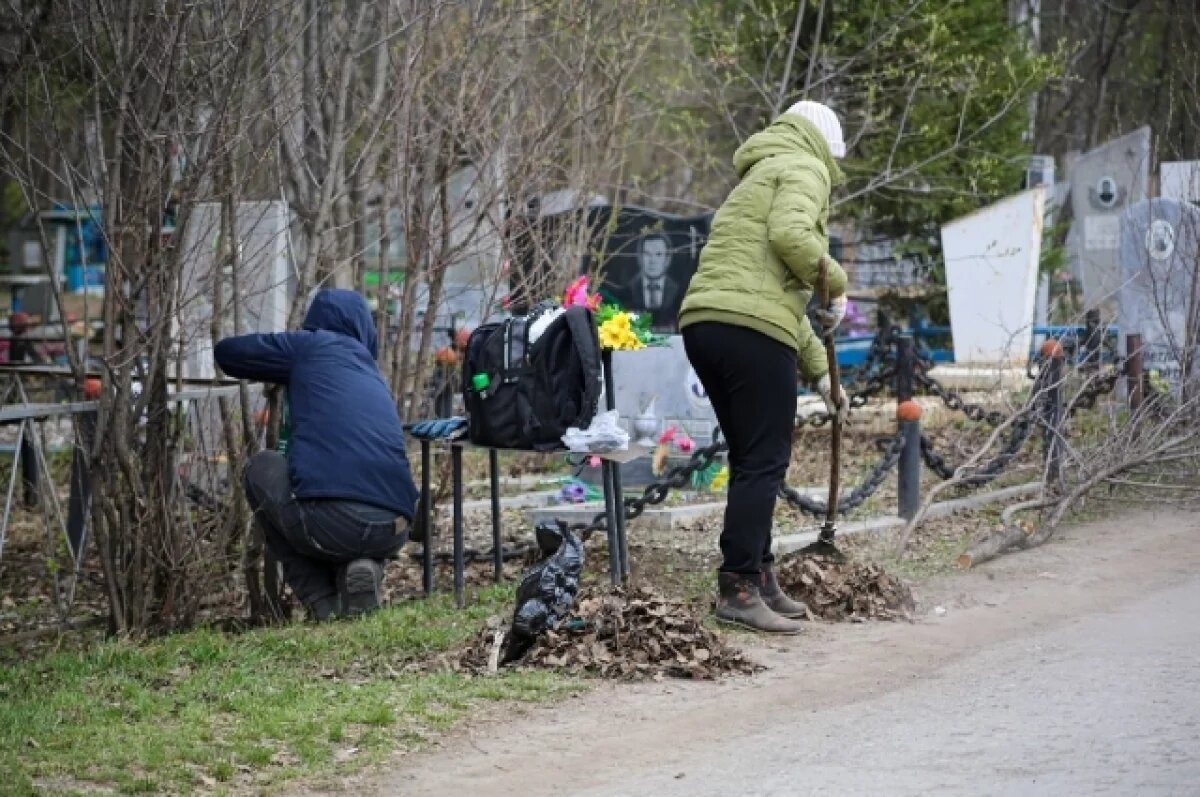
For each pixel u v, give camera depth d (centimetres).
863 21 2425
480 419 1177
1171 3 3928
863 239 2633
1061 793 739
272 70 1166
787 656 1050
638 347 1244
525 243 1691
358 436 1168
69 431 1889
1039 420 1544
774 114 2245
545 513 1423
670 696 961
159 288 1145
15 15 1176
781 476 1112
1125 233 1962
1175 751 796
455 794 792
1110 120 4341
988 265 2294
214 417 1252
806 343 1166
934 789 757
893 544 1392
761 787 777
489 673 1012
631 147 2327
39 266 3816
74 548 1408
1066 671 978
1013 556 1373
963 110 2206
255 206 1277
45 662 1077
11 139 1174
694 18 2448
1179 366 1688
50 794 780
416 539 1298
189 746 859
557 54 1672
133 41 1109
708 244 1098
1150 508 1587
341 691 969
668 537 1418
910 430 1458
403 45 1386
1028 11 2991
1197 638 1055
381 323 1426
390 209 1586
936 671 1002
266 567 1224
